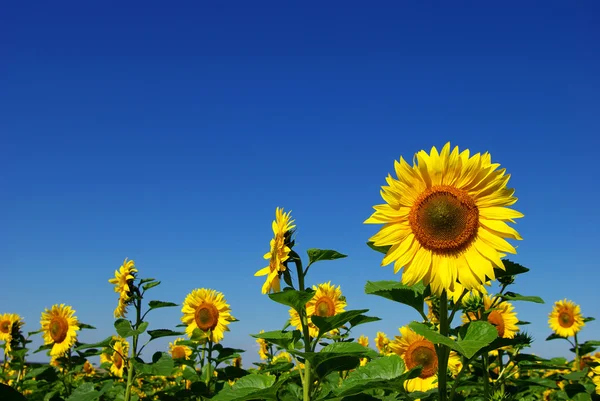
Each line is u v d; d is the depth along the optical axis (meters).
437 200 1.28
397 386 1.17
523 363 1.69
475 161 1.28
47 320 2.50
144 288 2.10
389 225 1.32
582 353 2.48
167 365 1.94
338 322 1.29
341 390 1.26
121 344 2.71
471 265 1.26
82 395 1.97
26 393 2.43
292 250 1.34
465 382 1.54
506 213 1.27
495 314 1.75
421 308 1.29
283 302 1.30
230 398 1.28
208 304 2.53
